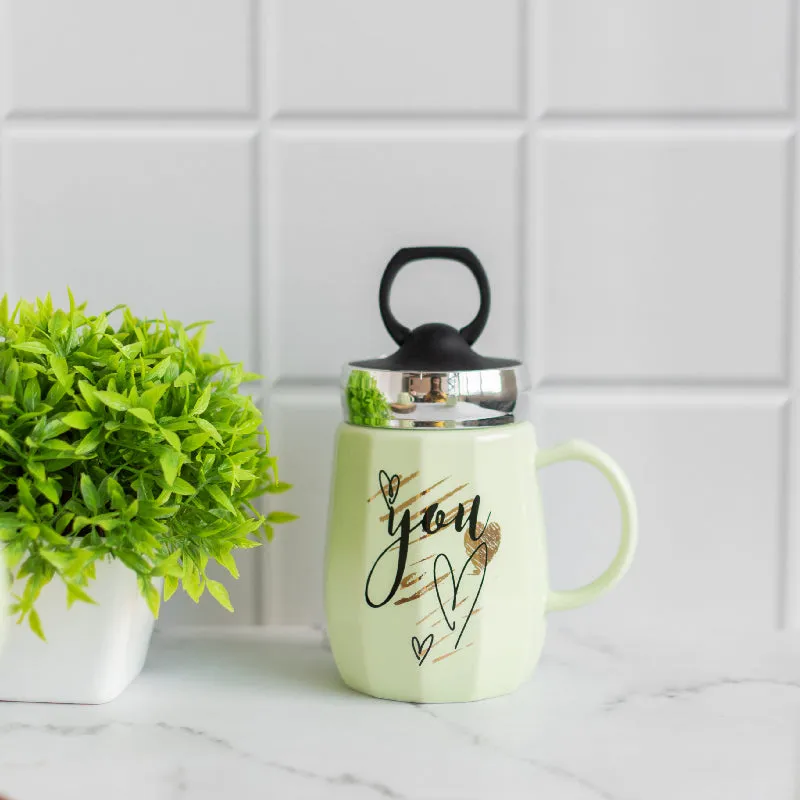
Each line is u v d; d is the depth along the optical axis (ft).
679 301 2.13
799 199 2.11
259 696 1.79
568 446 1.81
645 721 1.69
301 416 2.15
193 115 2.10
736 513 2.17
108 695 1.75
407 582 1.68
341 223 2.12
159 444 1.60
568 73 2.10
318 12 2.08
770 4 2.08
